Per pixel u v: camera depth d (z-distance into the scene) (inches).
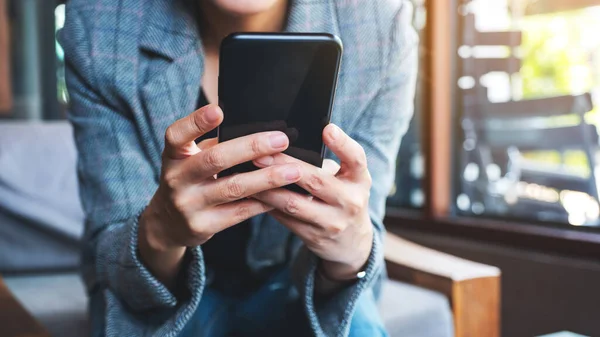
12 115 146.1
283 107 25.6
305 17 35.8
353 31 36.6
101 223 35.0
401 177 87.8
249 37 24.5
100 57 35.3
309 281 30.9
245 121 25.7
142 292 31.5
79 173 37.4
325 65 25.0
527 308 65.0
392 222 84.1
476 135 75.9
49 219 65.2
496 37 72.8
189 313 30.7
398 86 38.2
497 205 73.9
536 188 69.5
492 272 46.8
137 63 35.6
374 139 37.3
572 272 60.4
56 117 149.2
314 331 31.2
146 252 29.8
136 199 34.9
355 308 33.1
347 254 29.0
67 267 66.9
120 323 32.8
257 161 25.6
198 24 36.3
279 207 26.6
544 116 68.3
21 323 35.0
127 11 36.1
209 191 25.4
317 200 27.4
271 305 35.2
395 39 37.6
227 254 36.8
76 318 47.0
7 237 64.6
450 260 50.1
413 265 48.7
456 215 78.3
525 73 70.1
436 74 77.0
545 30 67.7
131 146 35.9
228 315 35.8
